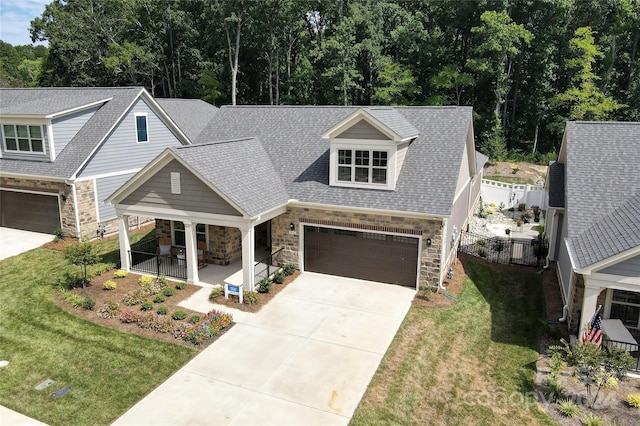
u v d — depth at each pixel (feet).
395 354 41.75
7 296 53.01
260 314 49.14
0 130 77.66
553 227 62.44
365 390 36.47
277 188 59.36
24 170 74.49
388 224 55.11
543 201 105.50
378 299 53.01
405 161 58.95
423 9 170.60
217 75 179.01
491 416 33.78
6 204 80.18
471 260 67.10
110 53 176.55
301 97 169.68
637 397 34.68
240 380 37.58
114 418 33.01
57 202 74.64
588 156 52.54
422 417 33.60
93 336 44.06
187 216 54.39
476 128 151.02
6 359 40.22
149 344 42.80
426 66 160.45
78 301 50.60
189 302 51.47
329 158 62.54
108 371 38.58
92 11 180.34
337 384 37.22
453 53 162.20
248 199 52.90
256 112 75.46
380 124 53.88
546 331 45.88
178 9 182.60
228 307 50.44
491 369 39.86
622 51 160.25
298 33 178.40
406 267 56.24
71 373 38.27
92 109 79.77
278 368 39.32
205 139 73.26
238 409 34.06
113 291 54.08
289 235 60.34
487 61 138.92
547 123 156.46
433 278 54.54
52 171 72.28
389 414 33.81
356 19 152.05
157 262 58.59
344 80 148.87
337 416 33.42
